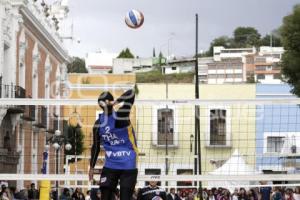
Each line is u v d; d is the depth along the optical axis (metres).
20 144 35.47
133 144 9.31
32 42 39.00
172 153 42.22
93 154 9.50
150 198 16.12
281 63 34.03
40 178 12.16
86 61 74.69
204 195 29.00
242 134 40.84
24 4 34.59
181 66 67.62
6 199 22.61
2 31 31.94
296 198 26.25
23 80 36.66
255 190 30.80
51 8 53.06
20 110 32.41
